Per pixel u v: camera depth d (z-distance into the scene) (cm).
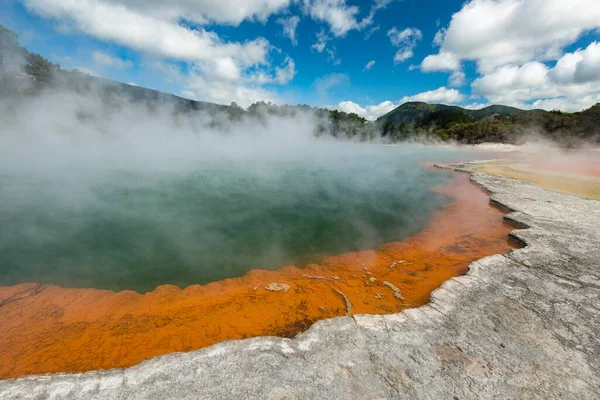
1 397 185
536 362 213
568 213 554
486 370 207
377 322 256
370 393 190
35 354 242
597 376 202
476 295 295
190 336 263
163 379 199
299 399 185
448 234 527
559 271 338
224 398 186
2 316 300
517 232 464
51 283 385
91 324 285
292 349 226
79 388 192
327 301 325
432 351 224
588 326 250
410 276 381
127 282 391
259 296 336
